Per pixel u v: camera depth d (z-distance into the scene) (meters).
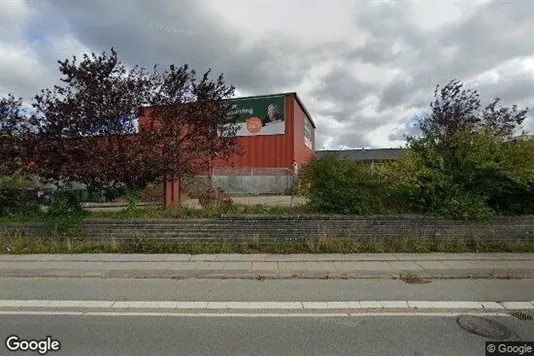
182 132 9.84
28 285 6.41
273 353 3.88
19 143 9.12
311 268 7.09
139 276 6.92
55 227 8.93
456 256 8.00
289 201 10.84
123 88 9.18
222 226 8.84
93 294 5.89
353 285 6.37
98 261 7.71
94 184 9.61
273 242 8.81
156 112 9.53
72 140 9.13
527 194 9.18
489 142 9.29
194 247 8.69
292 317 4.91
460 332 4.43
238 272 6.92
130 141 9.27
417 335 4.34
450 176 9.18
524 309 5.20
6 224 9.10
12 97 9.73
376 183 9.39
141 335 4.35
